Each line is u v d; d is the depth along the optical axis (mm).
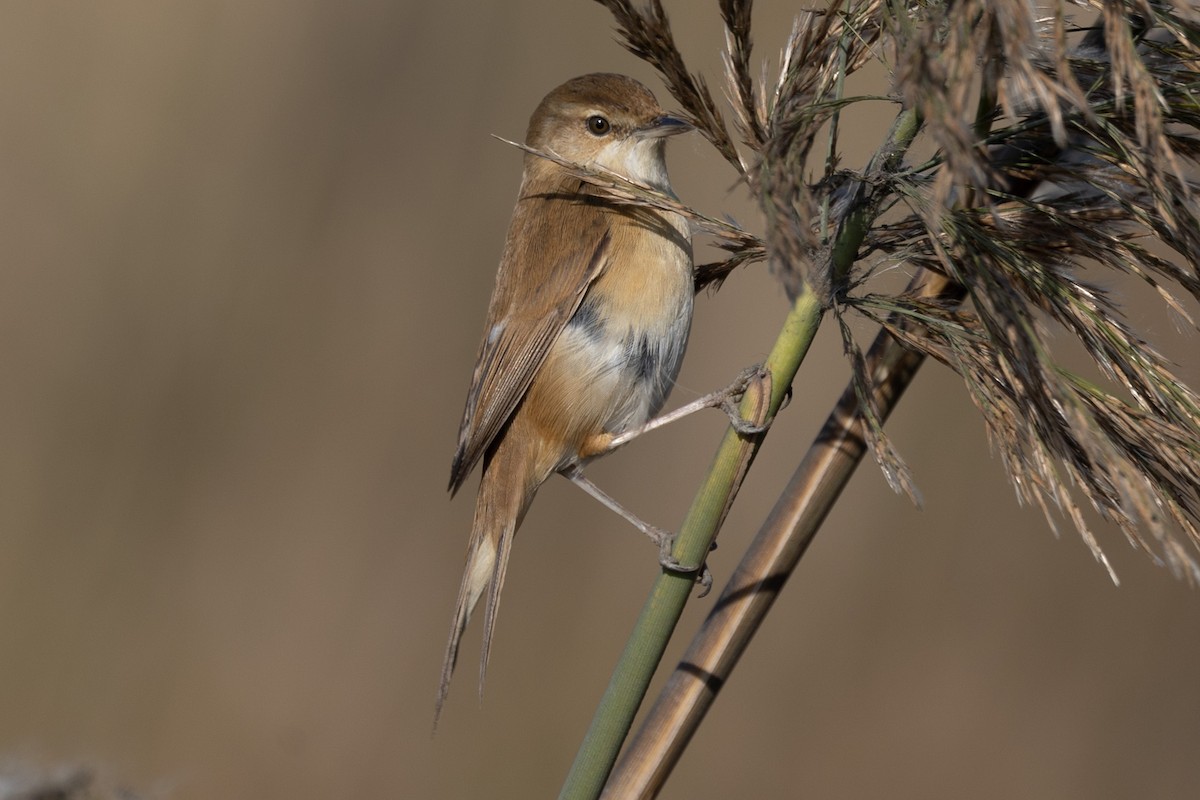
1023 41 3127
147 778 12180
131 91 14438
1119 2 3402
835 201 4398
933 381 12969
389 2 14539
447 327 13992
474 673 13086
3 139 14172
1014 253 4113
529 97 14195
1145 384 4070
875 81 7570
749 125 4355
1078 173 4180
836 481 5113
